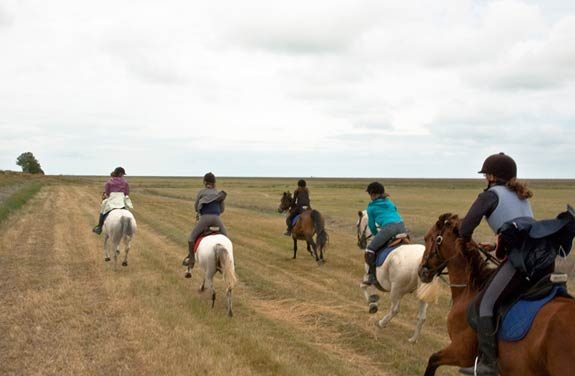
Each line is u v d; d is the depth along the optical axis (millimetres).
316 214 16031
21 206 33500
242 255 17422
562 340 4039
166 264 15000
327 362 7633
